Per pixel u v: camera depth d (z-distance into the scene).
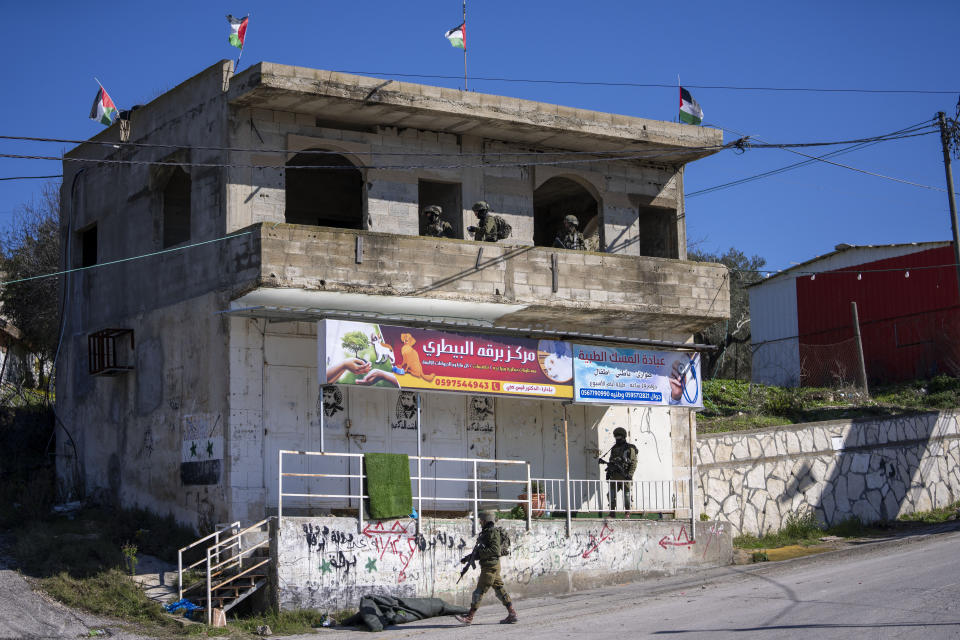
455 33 22.06
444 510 20.34
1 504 21.80
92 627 15.06
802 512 25.27
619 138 22.69
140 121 22.61
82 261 24.97
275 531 16.38
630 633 14.20
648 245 25.36
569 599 18.34
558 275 21.31
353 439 19.66
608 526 19.97
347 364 17.91
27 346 32.09
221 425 18.75
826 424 26.20
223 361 18.88
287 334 19.27
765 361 40.94
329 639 14.97
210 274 19.64
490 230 21.17
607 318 22.12
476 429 21.09
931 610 14.33
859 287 37.97
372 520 17.19
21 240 35.00
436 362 18.91
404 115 20.73
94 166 24.39
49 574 16.95
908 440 27.84
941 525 25.31
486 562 15.90
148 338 21.45
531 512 19.50
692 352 22.19
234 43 20.17
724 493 24.06
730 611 15.41
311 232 18.75
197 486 19.28
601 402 20.67
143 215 22.16
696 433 24.83
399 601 16.48
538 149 23.09
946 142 24.64
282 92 19.19
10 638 14.05
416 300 19.67
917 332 35.84
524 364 19.91
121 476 21.91
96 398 23.27
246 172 19.80
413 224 21.44
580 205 26.94
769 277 41.28
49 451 25.58
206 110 20.42
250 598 16.78
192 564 17.77
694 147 23.55
